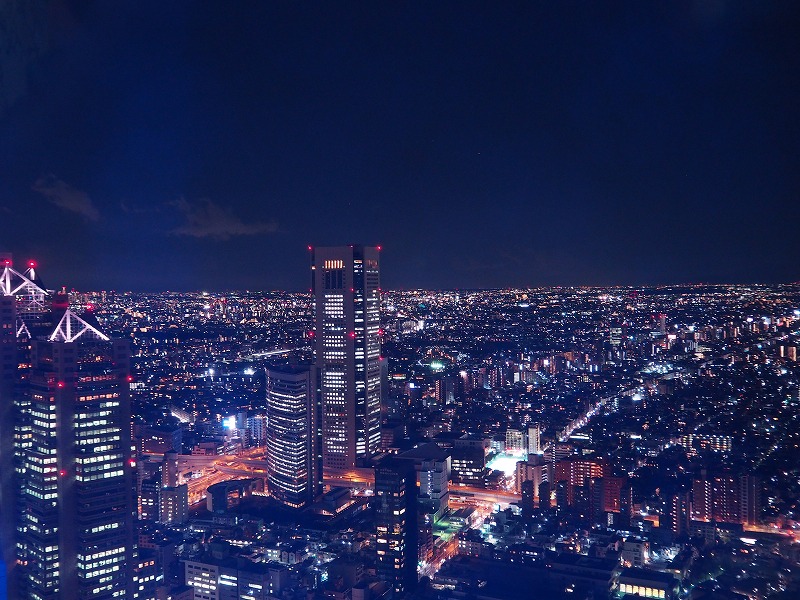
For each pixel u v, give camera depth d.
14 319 160.00
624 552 189.38
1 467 157.62
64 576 153.50
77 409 154.62
